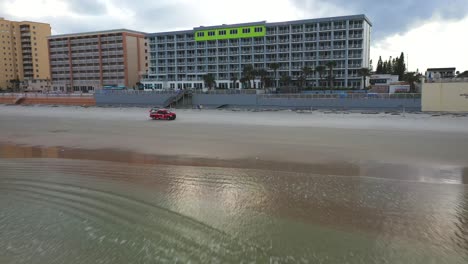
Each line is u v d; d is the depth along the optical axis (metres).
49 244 9.84
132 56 130.75
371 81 93.06
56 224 11.04
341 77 92.06
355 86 90.69
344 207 12.23
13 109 72.44
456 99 49.16
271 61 100.38
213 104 70.50
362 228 10.55
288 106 63.19
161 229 10.58
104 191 14.05
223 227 10.66
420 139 26.81
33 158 21.03
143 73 121.19
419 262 8.72
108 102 80.44
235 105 68.56
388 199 13.00
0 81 149.25
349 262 8.74
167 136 30.02
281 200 12.95
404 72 113.06
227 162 19.58
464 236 9.98
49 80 139.88
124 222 11.10
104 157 21.31
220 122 41.41
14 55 154.00
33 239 10.14
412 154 21.28
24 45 155.00
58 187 14.64
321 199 13.04
